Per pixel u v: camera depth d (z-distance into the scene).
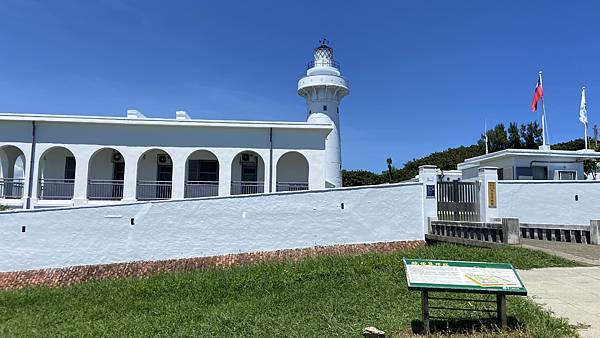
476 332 6.09
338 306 8.05
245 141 24.25
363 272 10.95
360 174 58.50
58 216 16.56
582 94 27.78
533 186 19.48
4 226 16.33
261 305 8.78
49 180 23.62
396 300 8.06
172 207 17.11
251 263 16.08
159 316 8.76
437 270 6.19
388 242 17.72
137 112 25.34
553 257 11.28
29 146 23.19
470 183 18.53
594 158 23.39
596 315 6.70
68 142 23.39
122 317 8.98
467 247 13.85
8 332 8.45
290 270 12.02
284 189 25.12
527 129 44.41
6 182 23.81
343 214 17.78
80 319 9.11
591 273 9.62
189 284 11.55
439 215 18.16
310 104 32.94
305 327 7.00
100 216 16.75
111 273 16.11
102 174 25.11
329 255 16.12
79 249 16.52
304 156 24.53
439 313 7.03
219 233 17.23
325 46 33.56
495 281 5.96
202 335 7.15
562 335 5.86
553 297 7.70
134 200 23.34
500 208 19.28
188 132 23.97
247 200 17.47
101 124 23.44
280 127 24.22
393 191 18.06
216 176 25.91
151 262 16.61
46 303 11.23
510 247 12.67
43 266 16.30
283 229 17.50
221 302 9.57
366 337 6.19
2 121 23.12
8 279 15.78
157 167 25.33
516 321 6.38
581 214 19.25
